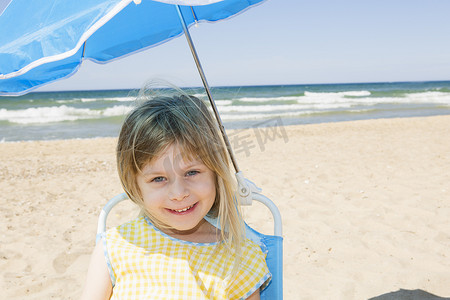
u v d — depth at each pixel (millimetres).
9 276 3098
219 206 1322
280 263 1550
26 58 1217
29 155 8844
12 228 4125
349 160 7082
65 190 5652
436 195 4762
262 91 41000
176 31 2279
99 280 1270
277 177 5957
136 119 1174
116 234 1330
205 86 1523
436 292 2682
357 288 2775
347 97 29328
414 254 3250
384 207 4391
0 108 22391
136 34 2176
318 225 3951
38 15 1302
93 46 2102
